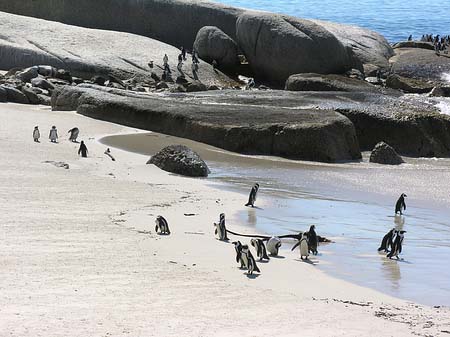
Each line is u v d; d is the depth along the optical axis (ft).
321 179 219.61
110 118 291.58
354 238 151.74
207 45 412.98
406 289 118.32
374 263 133.18
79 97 305.53
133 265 117.39
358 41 449.89
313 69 394.93
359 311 102.99
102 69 380.17
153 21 454.81
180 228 147.43
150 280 109.50
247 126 260.42
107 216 152.25
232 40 418.10
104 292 101.45
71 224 142.00
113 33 421.18
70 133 259.60
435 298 114.21
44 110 309.42
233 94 315.58
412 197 199.72
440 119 282.15
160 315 93.04
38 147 232.32
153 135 272.72
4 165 196.65
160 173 212.64
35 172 191.62
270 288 112.37
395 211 178.91
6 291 98.32
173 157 217.15
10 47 384.06
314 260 133.18
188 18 450.71
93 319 89.30
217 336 86.12
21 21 412.77
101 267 114.32
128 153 239.91
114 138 263.70
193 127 269.03
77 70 380.17
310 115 267.59
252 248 138.21
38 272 108.78
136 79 377.30
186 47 452.76
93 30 421.18
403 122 278.87
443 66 415.03
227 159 245.65
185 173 214.69
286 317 96.32
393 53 464.24
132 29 458.09
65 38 402.52
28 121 278.67
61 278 106.63
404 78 408.05
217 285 110.11
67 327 85.61
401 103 296.71
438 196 202.08
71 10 461.37
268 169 232.32
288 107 290.35
